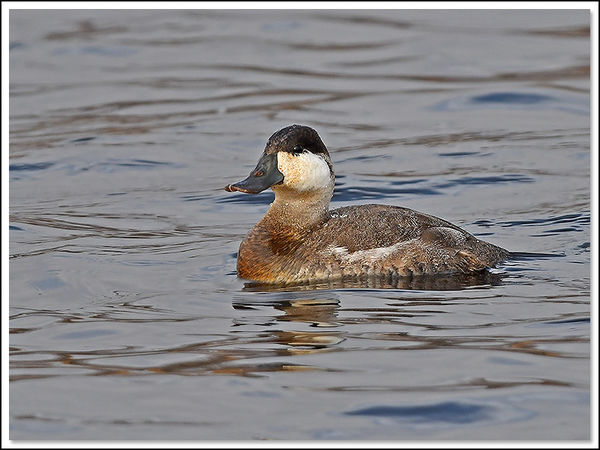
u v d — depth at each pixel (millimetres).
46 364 9547
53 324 10734
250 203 16375
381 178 17438
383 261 11984
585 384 8789
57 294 11836
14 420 8383
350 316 10672
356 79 24312
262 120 21375
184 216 15656
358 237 12180
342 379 9023
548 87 22891
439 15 29969
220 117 21641
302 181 12336
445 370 9156
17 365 9539
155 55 26688
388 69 25031
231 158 19141
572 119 21016
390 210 12523
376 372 9148
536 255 12828
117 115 21922
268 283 12102
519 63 25031
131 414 8453
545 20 28922
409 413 8383
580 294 11188
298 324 10484
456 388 8773
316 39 27891
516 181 17141
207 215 15727
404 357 9469
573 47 26016
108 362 9547
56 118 21766
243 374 9180
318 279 11992
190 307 11203
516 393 8648
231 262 13102
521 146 19234
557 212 15234
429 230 12312
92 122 21406
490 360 9336
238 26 29359
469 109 21875
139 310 11141
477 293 11328
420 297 11234
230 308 11117
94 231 14773
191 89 23781
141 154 19234
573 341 9742
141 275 12547
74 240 14250
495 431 8062
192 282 12219
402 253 12008
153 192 17078
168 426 8227
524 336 9922
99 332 10430
